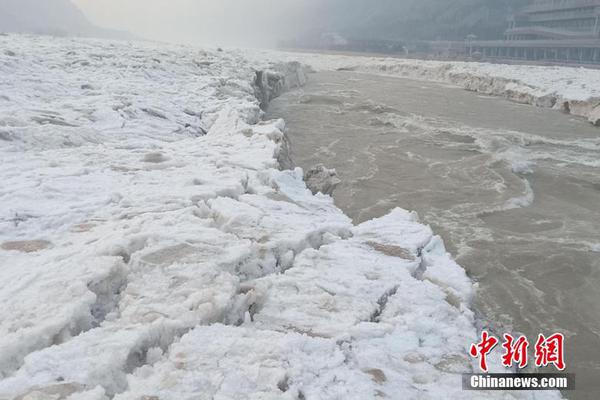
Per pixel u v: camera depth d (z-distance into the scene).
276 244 3.97
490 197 12.44
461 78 38.50
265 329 2.94
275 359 2.55
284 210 4.98
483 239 10.01
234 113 10.99
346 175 13.98
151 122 10.38
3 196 4.85
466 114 24.36
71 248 3.66
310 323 3.02
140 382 2.33
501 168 14.71
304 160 15.46
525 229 10.59
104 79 15.09
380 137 18.53
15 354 2.48
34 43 23.44
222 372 2.42
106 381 2.37
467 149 16.98
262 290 3.33
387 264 3.93
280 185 5.84
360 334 2.93
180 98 13.80
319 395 2.33
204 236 3.90
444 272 3.98
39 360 2.37
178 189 5.23
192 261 3.47
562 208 11.93
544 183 13.80
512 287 8.20
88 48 23.34
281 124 10.45
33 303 2.83
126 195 5.00
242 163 6.61
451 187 13.12
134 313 2.85
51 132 7.58
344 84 37.53
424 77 44.94
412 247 4.33
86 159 6.58
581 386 5.72
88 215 4.50
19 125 7.95
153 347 2.69
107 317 2.90
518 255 9.30
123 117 10.20
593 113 23.06
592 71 39.72
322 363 2.59
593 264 8.98
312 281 3.54
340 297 3.34
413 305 3.34
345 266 3.82
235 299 3.15
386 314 3.22
